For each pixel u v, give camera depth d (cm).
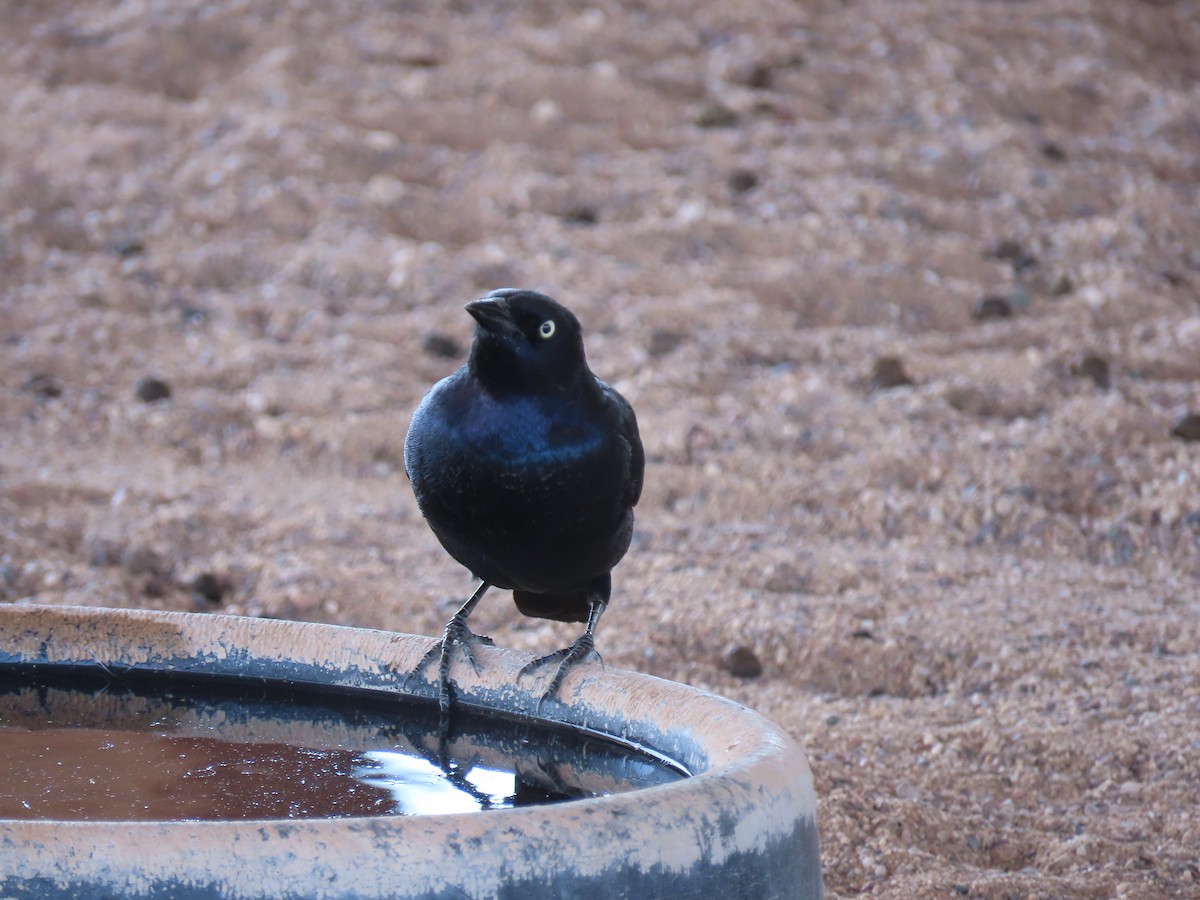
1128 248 1730
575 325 506
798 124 2080
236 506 1115
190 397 1345
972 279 1667
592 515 518
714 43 2322
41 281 1616
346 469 1230
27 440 1255
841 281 1616
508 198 1820
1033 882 604
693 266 1667
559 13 2373
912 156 1973
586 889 328
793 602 941
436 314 1540
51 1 2358
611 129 2050
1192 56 2491
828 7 2466
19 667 511
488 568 536
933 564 1029
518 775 444
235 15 2295
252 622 517
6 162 1848
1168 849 642
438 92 2091
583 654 515
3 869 298
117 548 1013
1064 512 1121
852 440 1252
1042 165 1944
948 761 731
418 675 500
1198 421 1226
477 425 503
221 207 1775
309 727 491
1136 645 883
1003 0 2556
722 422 1288
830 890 604
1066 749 736
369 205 1792
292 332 1520
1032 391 1336
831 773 694
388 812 408
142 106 2031
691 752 424
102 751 457
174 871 305
